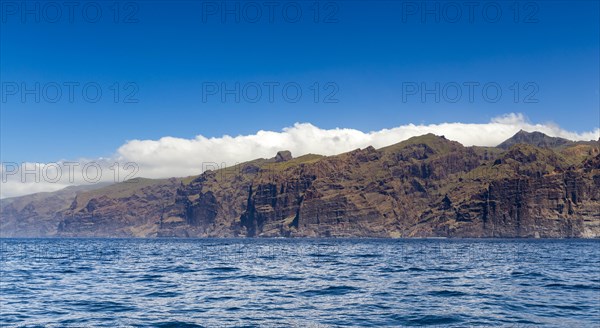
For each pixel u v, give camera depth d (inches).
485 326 1283.2
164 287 2133.4
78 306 1614.2
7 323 1350.9
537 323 1316.4
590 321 1341.0
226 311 1512.1
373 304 1622.8
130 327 1291.8
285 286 2143.2
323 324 1316.4
